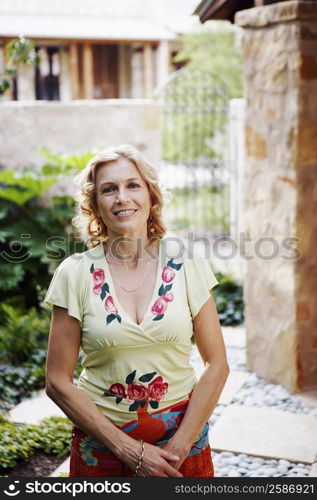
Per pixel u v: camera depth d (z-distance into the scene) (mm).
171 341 2219
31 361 5125
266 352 4691
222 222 9992
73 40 16469
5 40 15672
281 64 4254
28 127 7387
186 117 11602
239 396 4441
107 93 19234
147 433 2227
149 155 7887
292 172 4227
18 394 4586
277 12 4188
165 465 2131
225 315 6176
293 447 3688
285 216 4348
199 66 14023
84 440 2273
